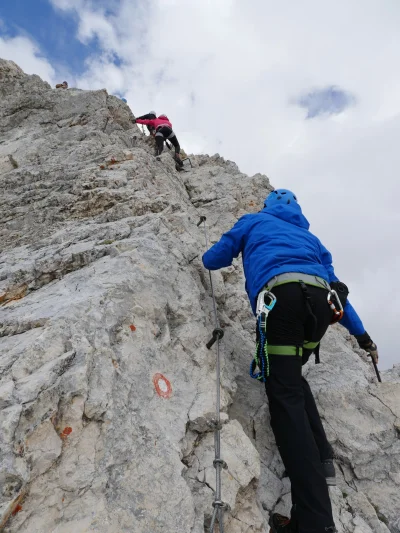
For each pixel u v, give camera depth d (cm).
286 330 314
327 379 438
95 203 581
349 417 394
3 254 500
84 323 291
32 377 242
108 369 272
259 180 1010
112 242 434
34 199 620
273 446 361
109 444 242
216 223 755
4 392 226
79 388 245
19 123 1008
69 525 208
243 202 856
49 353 263
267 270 327
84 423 242
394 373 555
